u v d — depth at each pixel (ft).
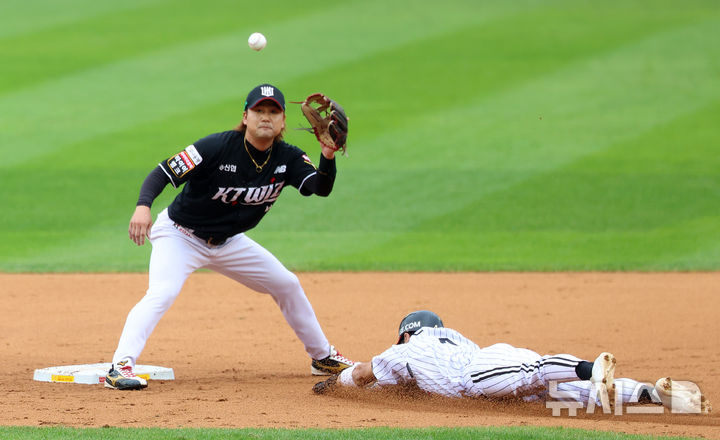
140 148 222.89
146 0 382.01
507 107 257.55
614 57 306.76
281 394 70.90
